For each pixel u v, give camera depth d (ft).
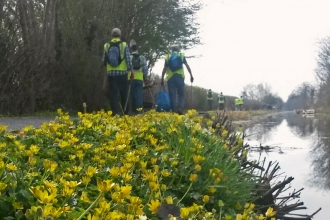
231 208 11.21
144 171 9.99
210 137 15.15
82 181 8.38
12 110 39.86
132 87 37.22
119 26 54.54
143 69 37.55
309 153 31.40
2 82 38.14
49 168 8.39
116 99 32.07
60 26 49.34
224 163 13.06
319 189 18.72
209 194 10.75
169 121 16.80
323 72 193.77
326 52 186.80
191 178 9.60
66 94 47.88
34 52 39.88
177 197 10.23
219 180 11.03
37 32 41.83
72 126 15.87
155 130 15.07
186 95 113.39
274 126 73.72
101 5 51.16
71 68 47.73
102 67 50.29
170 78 36.88
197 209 7.69
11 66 38.34
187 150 12.28
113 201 7.97
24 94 40.37
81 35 49.55
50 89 44.06
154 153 12.25
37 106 44.21
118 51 31.19
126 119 18.17
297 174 22.41
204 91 140.56
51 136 13.25
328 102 184.34
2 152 10.25
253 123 80.84
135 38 62.64
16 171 8.22
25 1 39.91
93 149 12.17
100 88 50.11
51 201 6.31
